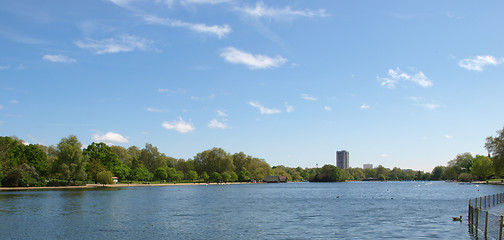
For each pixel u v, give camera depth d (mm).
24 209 75625
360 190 195125
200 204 94375
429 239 44000
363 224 56938
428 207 85688
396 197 127000
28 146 177625
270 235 47594
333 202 104438
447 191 163250
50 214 67812
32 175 161000
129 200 102875
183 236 46938
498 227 43688
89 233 48594
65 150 162125
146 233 48938
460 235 46344
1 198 103312
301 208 84688
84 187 173000
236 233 49125
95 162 186375
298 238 45500
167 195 130125
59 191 138875
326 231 50406
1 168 147500
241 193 155125
